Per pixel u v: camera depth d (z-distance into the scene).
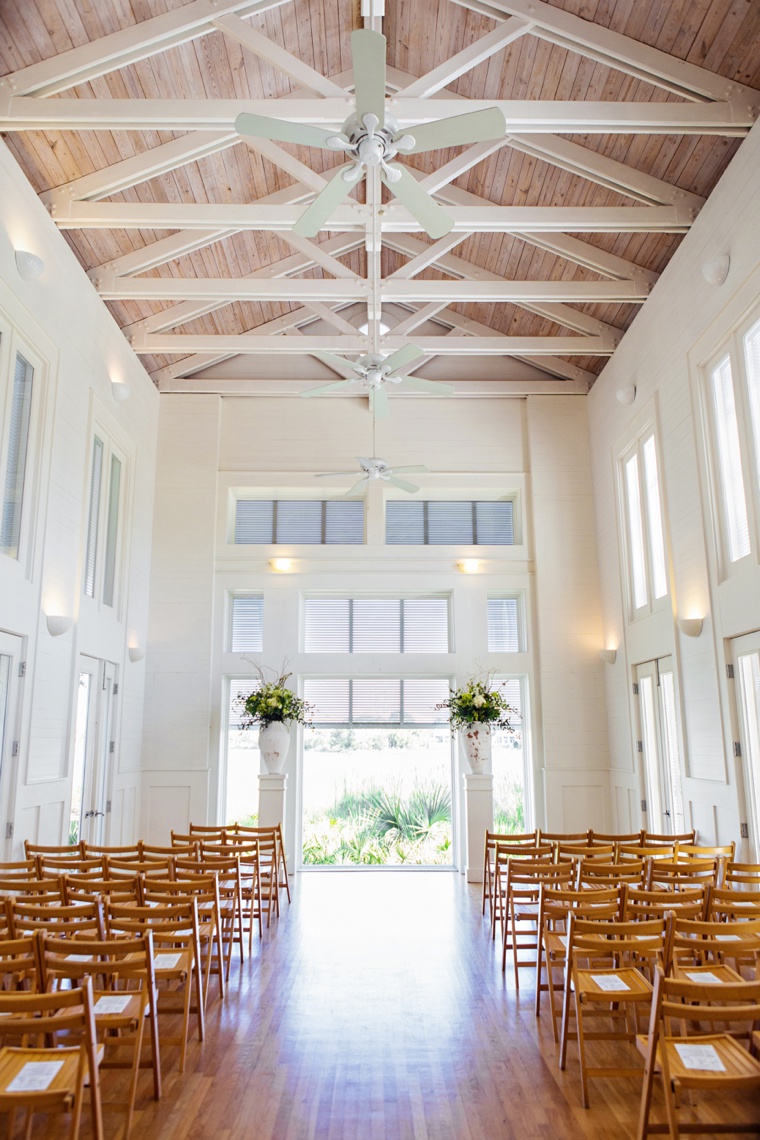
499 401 10.22
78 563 7.12
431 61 7.15
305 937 6.23
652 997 3.07
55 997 2.60
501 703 8.84
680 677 7.18
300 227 4.60
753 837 6.04
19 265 5.90
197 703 9.34
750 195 5.80
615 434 9.05
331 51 7.13
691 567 6.96
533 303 9.13
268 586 9.77
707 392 6.71
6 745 5.86
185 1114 3.36
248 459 10.01
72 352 7.07
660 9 5.59
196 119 5.84
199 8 5.71
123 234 7.68
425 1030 4.31
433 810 9.59
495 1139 3.15
